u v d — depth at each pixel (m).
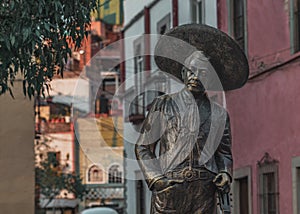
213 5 25.11
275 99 21.19
